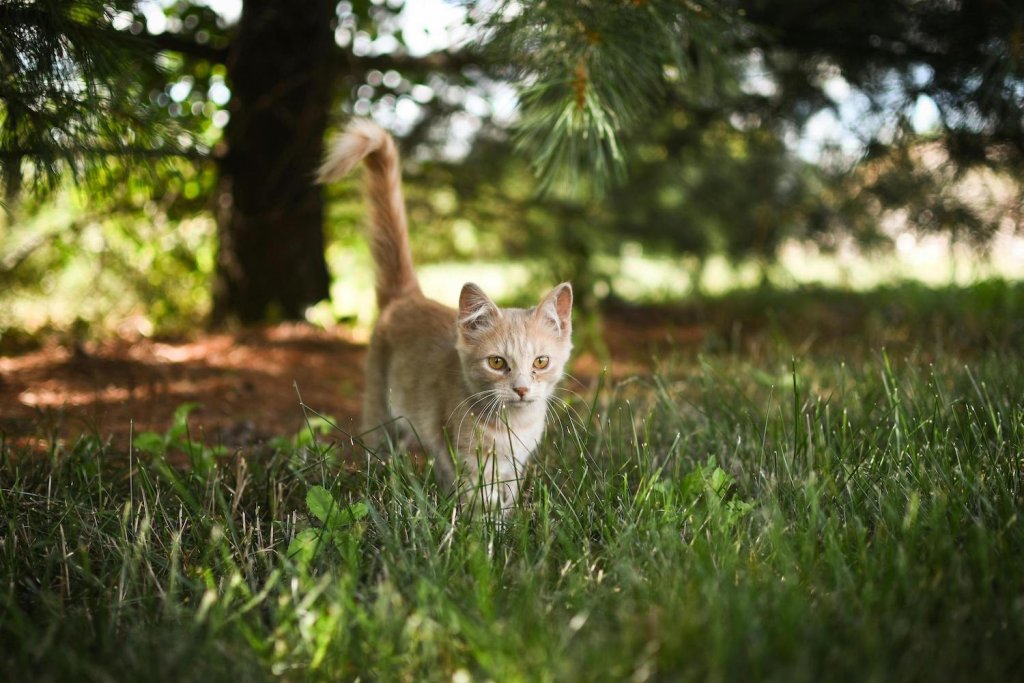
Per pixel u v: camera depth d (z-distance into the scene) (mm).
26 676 1958
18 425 3988
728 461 3412
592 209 8547
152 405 4727
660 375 4316
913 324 6547
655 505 2834
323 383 5570
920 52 5469
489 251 11117
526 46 3379
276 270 7238
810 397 3727
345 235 8953
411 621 2113
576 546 2670
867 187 6230
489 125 7781
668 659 1943
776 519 2518
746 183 8836
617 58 3359
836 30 5797
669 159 8227
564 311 3918
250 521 2963
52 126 3201
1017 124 5078
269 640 2102
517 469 3436
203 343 6578
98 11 3170
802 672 1807
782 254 9211
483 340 3602
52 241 6793
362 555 2607
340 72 6949
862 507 2750
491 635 2004
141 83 3836
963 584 2172
